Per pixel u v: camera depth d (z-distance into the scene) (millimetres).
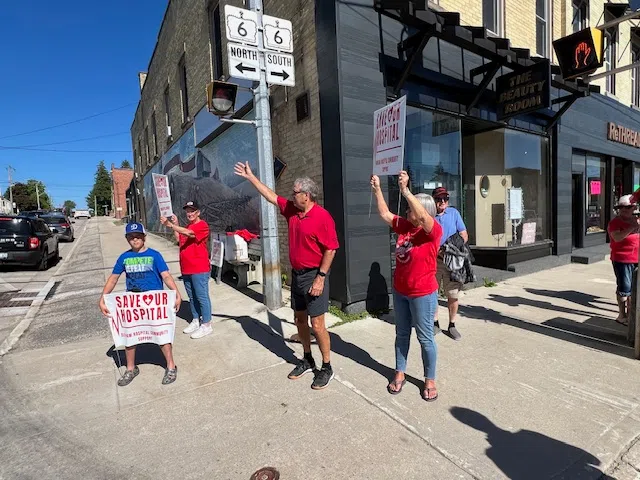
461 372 3773
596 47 6023
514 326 5055
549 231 9773
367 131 5586
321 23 5590
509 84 7512
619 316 5059
